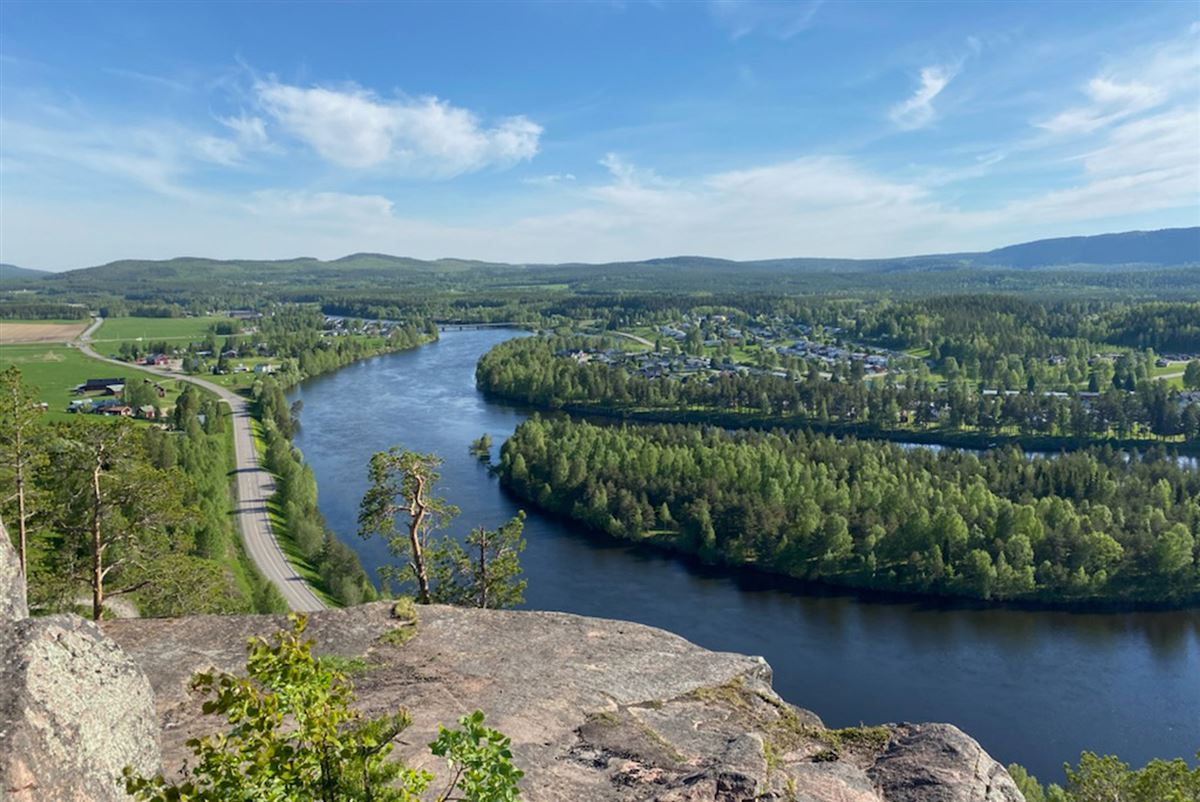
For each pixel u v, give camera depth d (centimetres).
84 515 2902
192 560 3238
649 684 1869
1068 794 3041
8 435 2733
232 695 874
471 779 882
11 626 1161
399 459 3316
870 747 1645
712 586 8431
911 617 7675
